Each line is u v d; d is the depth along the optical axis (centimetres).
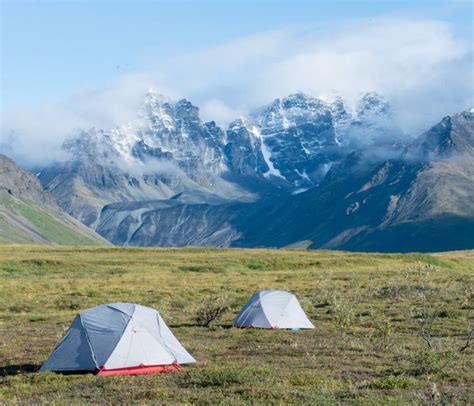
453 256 15312
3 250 14662
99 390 2320
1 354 3212
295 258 12631
